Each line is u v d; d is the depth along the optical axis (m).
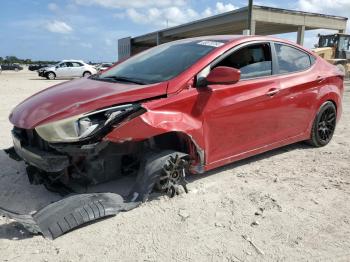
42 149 3.40
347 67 21.53
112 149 3.45
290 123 4.82
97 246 2.88
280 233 3.10
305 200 3.71
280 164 4.77
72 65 29.39
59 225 2.97
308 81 4.96
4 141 5.92
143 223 3.22
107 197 3.31
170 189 3.65
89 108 3.25
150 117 3.35
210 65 3.94
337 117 5.65
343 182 4.19
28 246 2.86
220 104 3.91
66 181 3.56
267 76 4.50
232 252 2.83
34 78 29.97
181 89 3.67
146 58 4.57
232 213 3.42
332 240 3.01
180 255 2.79
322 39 24.97
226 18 34.12
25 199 3.70
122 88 3.63
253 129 4.33
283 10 31.73
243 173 4.43
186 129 3.59
